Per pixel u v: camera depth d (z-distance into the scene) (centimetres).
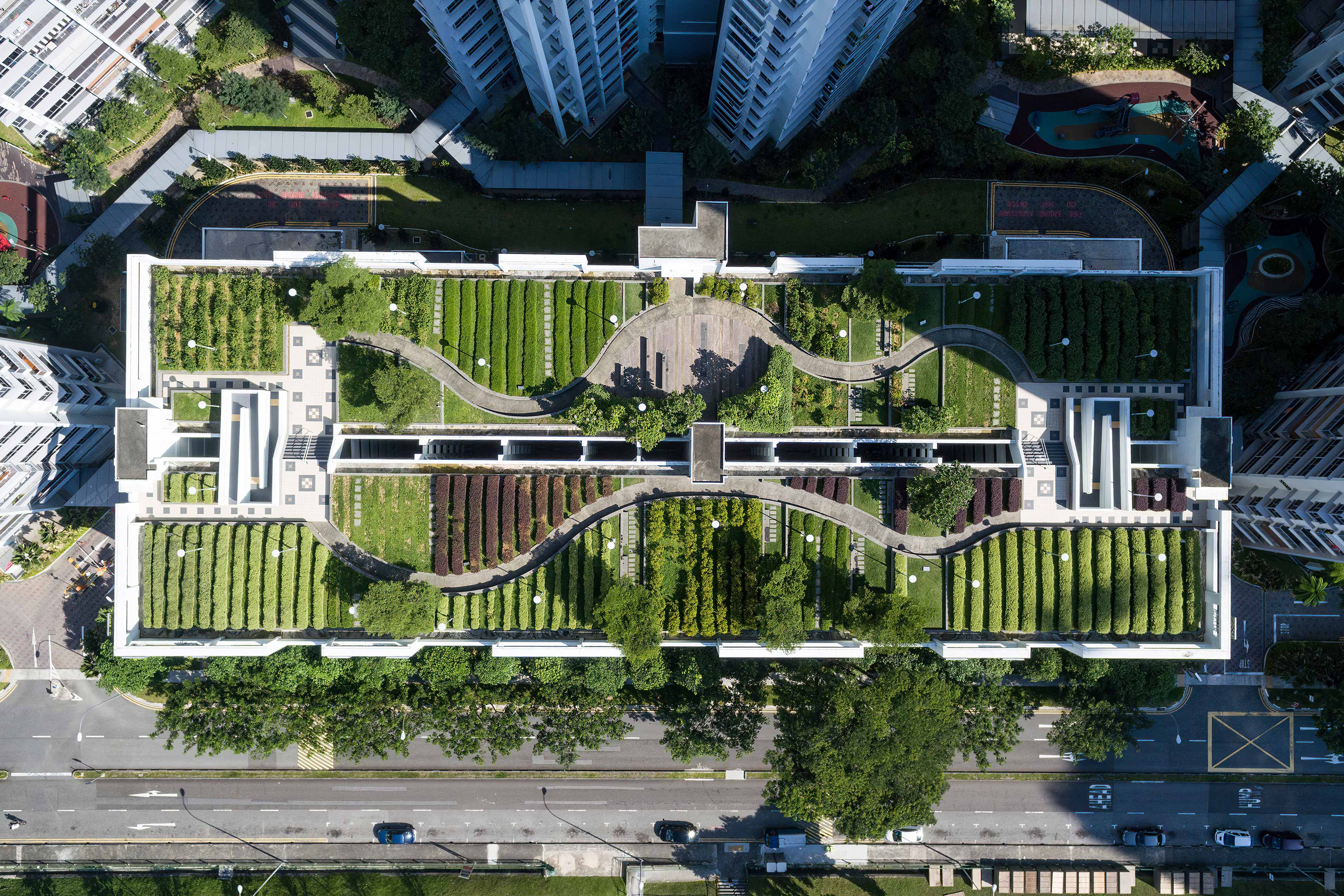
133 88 9125
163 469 8331
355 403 8419
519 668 8900
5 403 7919
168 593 8300
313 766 9788
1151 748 9888
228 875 9694
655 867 9800
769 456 8581
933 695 8144
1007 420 8562
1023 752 9856
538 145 9156
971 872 9788
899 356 8544
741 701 9150
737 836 9812
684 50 9244
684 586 8431
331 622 8481
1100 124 9681
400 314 8425
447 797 9794
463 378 8475
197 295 8369
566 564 8481
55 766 9731
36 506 8900
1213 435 8181
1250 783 9831
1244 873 9775
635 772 9819
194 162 9519
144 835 9725
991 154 9544
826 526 8481
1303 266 9681
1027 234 9719
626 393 8494
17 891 9525
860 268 8244
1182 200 9712
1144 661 9062
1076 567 8500
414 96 9494
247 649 8169
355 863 9769
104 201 9719
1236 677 9838
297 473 8369
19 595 9700
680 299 8481
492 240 9681
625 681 9244
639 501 8494
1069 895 9725
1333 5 9406
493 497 8331
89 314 9662
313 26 9581
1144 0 9562
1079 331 8406
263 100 9256
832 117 9525
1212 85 9706
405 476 8419
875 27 8050
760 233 9694
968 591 8512
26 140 9575
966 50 9288
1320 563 9238
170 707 8900
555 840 9806
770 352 8494
